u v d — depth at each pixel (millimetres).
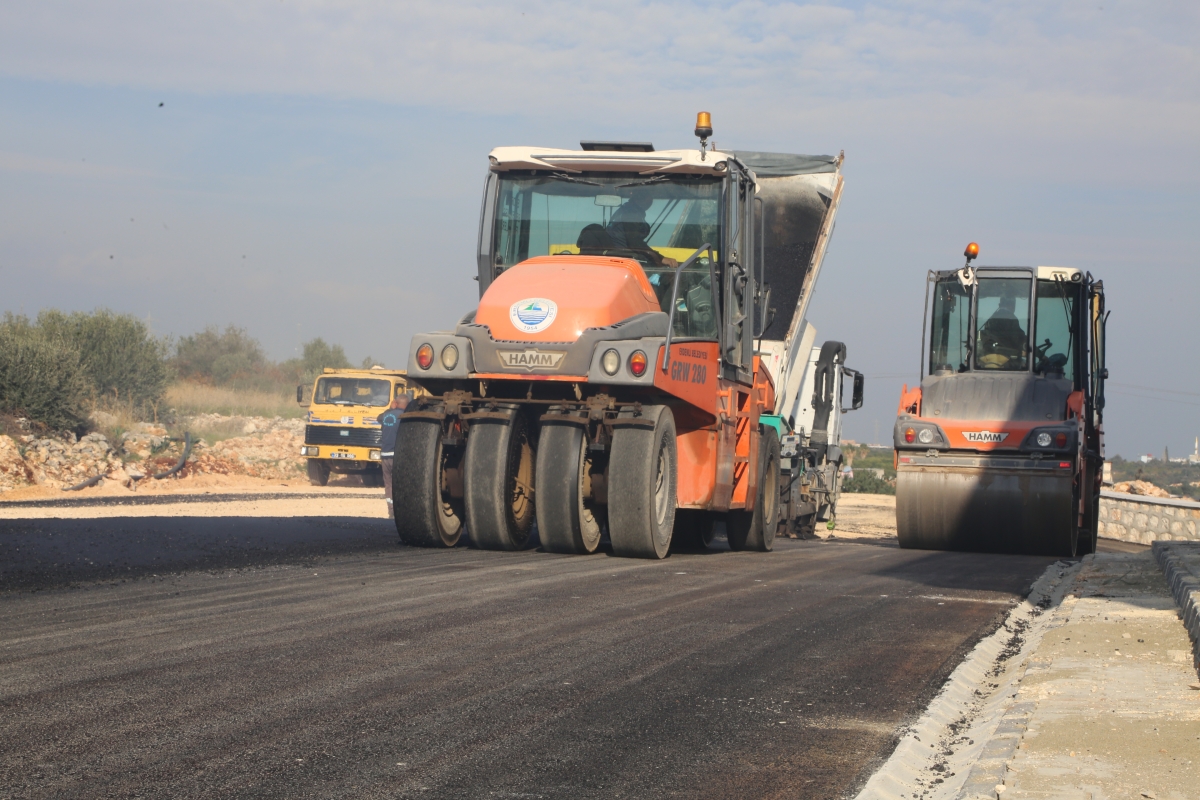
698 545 16938
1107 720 5535
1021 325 18281
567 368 12133
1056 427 16844
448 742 5074
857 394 27312
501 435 12633
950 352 18562
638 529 12375
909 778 4910
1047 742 5121
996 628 8898
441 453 13164
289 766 4645
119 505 24359
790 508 23031
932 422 17438
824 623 8625
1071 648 7621
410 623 7859
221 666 6352
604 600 9281
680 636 7773
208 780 4430
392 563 11508
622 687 6234
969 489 17094
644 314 12758
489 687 6113
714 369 13500
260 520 16125
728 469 14289
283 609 8328
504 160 13891
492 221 13945
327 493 33125
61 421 33625
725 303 13797
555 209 13945
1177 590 10344
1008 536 17141
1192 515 36500
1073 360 18125
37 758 4629
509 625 7934
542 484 12430
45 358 33625
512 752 4969
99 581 9867
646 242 13797
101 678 6000
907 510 17453
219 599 8805
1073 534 16859
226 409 51844
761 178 21047
